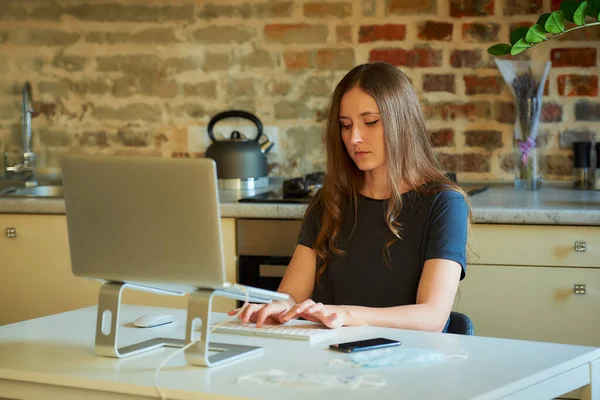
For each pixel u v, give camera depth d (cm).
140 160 174
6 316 365
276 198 348
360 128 242
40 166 427
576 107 375
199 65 409
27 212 358
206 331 173
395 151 243
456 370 165
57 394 173
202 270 172
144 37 413
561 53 373
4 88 427
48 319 223
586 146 366
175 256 174
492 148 384
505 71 366
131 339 199
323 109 399
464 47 382
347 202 254
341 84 249
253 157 386
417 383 157
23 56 424
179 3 409
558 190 363
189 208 171
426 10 384
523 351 180
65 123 423
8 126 428
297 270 256
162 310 233
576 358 174
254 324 208
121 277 182
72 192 183
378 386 155
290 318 205
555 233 306
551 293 308
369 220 248
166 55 412
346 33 393
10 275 363
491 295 314
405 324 215
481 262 313
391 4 388
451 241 235
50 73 423
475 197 341
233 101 408
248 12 403
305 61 399
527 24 376
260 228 336
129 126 418
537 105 363
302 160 404
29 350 191
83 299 357
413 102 250
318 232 258
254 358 178
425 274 233
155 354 185
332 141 254
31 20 422
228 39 405
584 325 307
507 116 381
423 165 250
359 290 245
